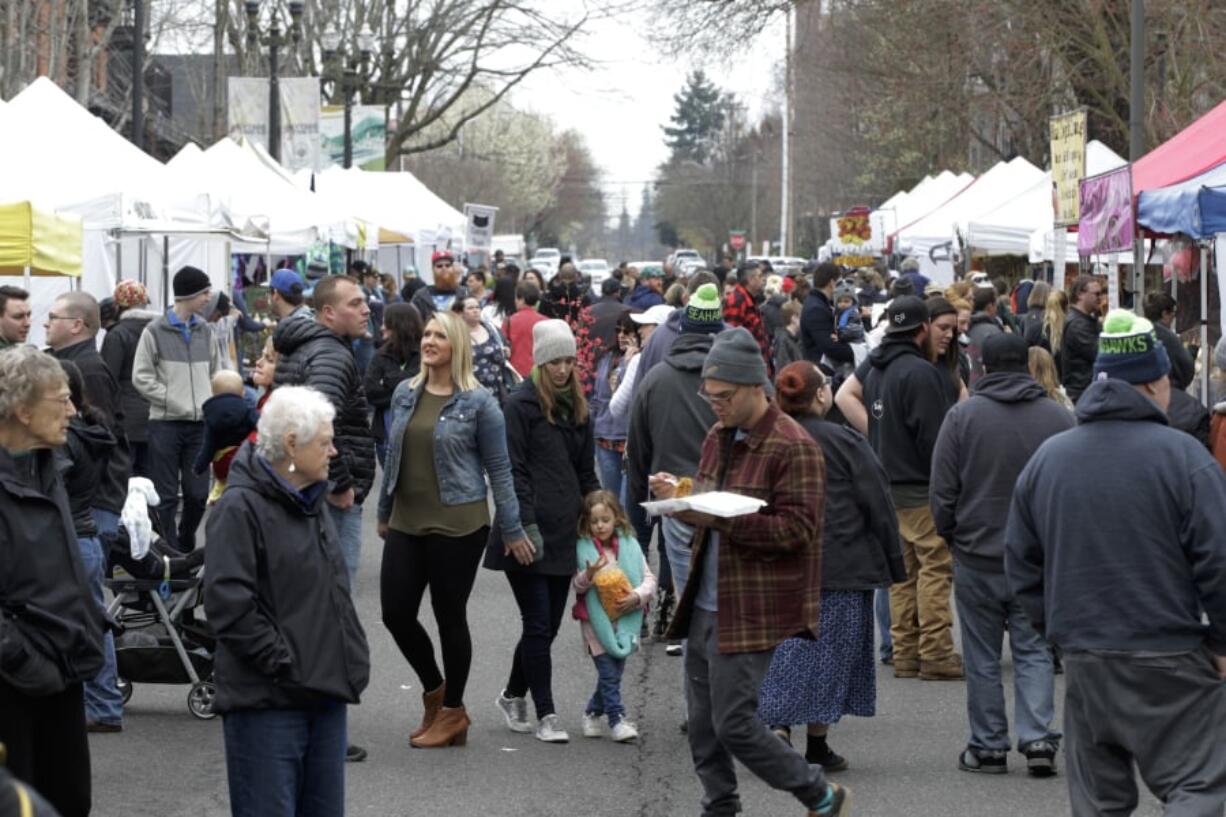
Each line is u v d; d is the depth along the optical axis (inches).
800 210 4207.7
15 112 750.5
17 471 264.8
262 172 1034.7
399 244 1539.1
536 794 344.8
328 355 403.5
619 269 1306.6
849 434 363.6
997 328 621.9
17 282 839.7
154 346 600.4
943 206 1424.7
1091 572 256.2
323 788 257.6
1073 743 265.3
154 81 2576.3
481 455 375.6
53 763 271.6
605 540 388.2
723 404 285.4
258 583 249.9
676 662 476.7
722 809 298.2
